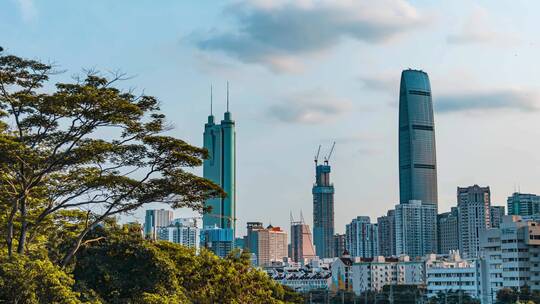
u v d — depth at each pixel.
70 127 69.56
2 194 71.06
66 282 61.31
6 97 67.69
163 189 72.69
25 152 67.12
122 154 70.62
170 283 72.88
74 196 72.56
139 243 73.44
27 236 79.81
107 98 67.81
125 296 70.88
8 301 57.47
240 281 95.06
